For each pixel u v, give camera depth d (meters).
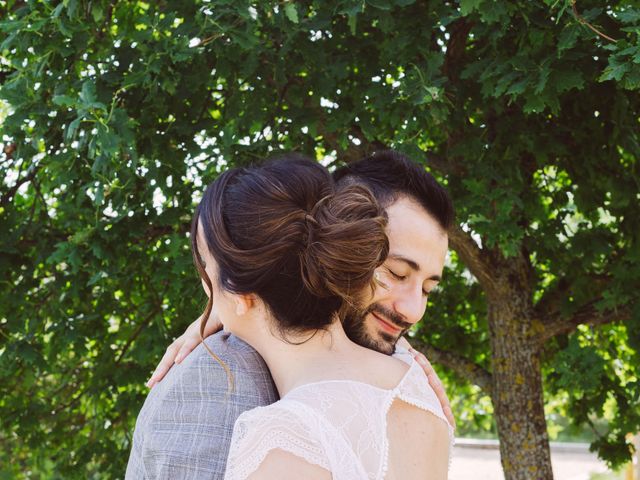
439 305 4.52
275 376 1.15
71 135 2.17
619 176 3.26
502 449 3.59
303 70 2.92
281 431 0.97
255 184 1.09
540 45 2.44
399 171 1.39
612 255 3.64
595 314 3.54
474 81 2.94
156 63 2.44
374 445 0.99
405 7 2.62
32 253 3.29
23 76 2.51
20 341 3.16
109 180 2.60
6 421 3.78
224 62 2.71
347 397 1.02
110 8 3.16
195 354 1.21
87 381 4.09
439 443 1.11
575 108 3.08
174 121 2.77
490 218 2.85
